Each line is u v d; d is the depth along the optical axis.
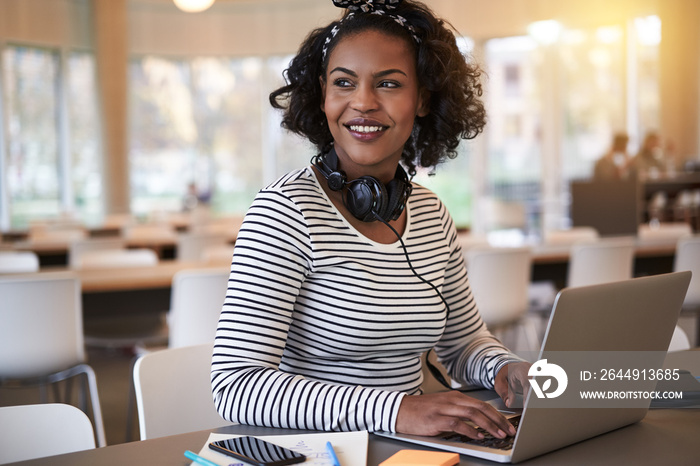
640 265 4.37
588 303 0.97
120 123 9.74
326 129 1.48
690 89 9.79
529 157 10.24
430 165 1.57
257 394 1.13
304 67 1.43
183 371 1.53
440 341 1.50
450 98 1.44
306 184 1.30
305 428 1.12
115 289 3.15
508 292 3.62
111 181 9.75
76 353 2.79
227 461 0.99
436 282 1.35
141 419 1.45
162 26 10.46
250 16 10.70
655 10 9.75
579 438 1.06
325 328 1.25
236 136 10.95
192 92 10.75
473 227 10.27
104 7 9.58
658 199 8.60
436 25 1.38
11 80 9.01
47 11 9.30
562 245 4.52
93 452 1.06
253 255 1.21
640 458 1.01
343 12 1.42
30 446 1.23
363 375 1.28
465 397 1.12
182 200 10.73
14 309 2.66
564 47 10.05
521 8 10.01
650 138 8.90
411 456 0.98
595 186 5.47
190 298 2.83
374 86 1.31
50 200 9.53
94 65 9.72
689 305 3.84
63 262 5.70
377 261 1.29
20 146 9.14
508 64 10.19
